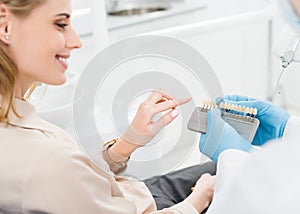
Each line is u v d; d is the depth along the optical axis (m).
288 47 1.17
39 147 0.80
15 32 0.80
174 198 1.18
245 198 0.53
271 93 2.60
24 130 0.84
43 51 0.82
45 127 0.88
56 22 0.82
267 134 1.20
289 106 2.81
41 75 0.84
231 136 1.02
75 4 1.93
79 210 0.82
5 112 0.83
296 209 0.50
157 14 2.27
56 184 0.79
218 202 0.58
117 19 2.22
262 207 0.51
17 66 0.83
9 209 0.82
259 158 0.55
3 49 0.81
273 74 2.65
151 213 1.00
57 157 0.80
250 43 2.65
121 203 0.90
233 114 1.12
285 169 0.53
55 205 0.80
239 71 2.69
